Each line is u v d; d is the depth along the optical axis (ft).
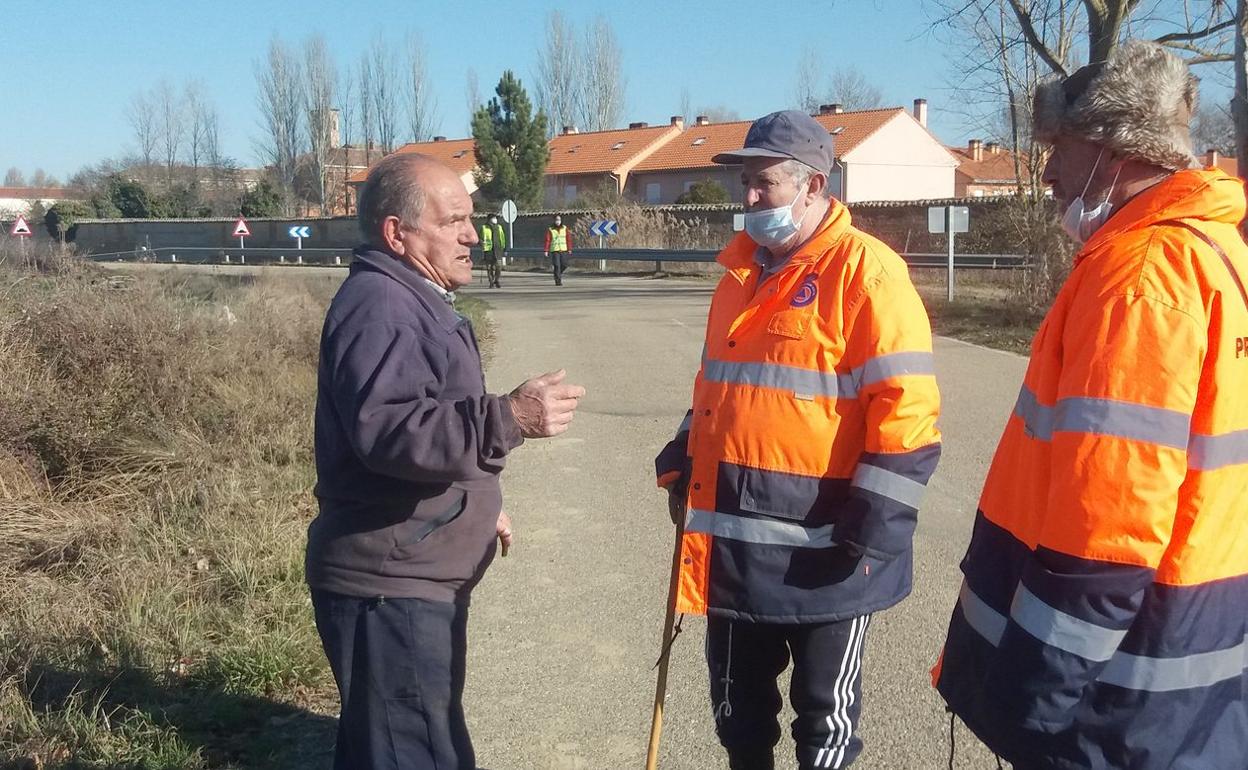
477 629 15.43
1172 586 6.46
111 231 167.32
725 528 9.54
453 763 8.78
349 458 8.55
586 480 23.06
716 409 9.72
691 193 147.43
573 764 11.91
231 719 12.30
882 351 8.97
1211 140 57.98
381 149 258.78
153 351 23.41
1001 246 78.54
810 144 9.68
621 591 16.75
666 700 13.30
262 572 15.94
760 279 10.08
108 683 12.66
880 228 96.94
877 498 8.84
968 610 7.48
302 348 31.73
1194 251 6.38
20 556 16.28
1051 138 7.31
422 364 8.38
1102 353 6.39
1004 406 30.27
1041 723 6.48
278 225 152.35
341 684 8.86
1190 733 6.57
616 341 45.85
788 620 9.39
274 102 256.73
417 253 8.86
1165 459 6.16
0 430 19.51
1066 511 6.39
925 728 12.39
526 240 128.88
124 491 19.53
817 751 9.68
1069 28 56.54
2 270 25.64
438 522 8.68
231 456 21.66
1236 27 37.29
